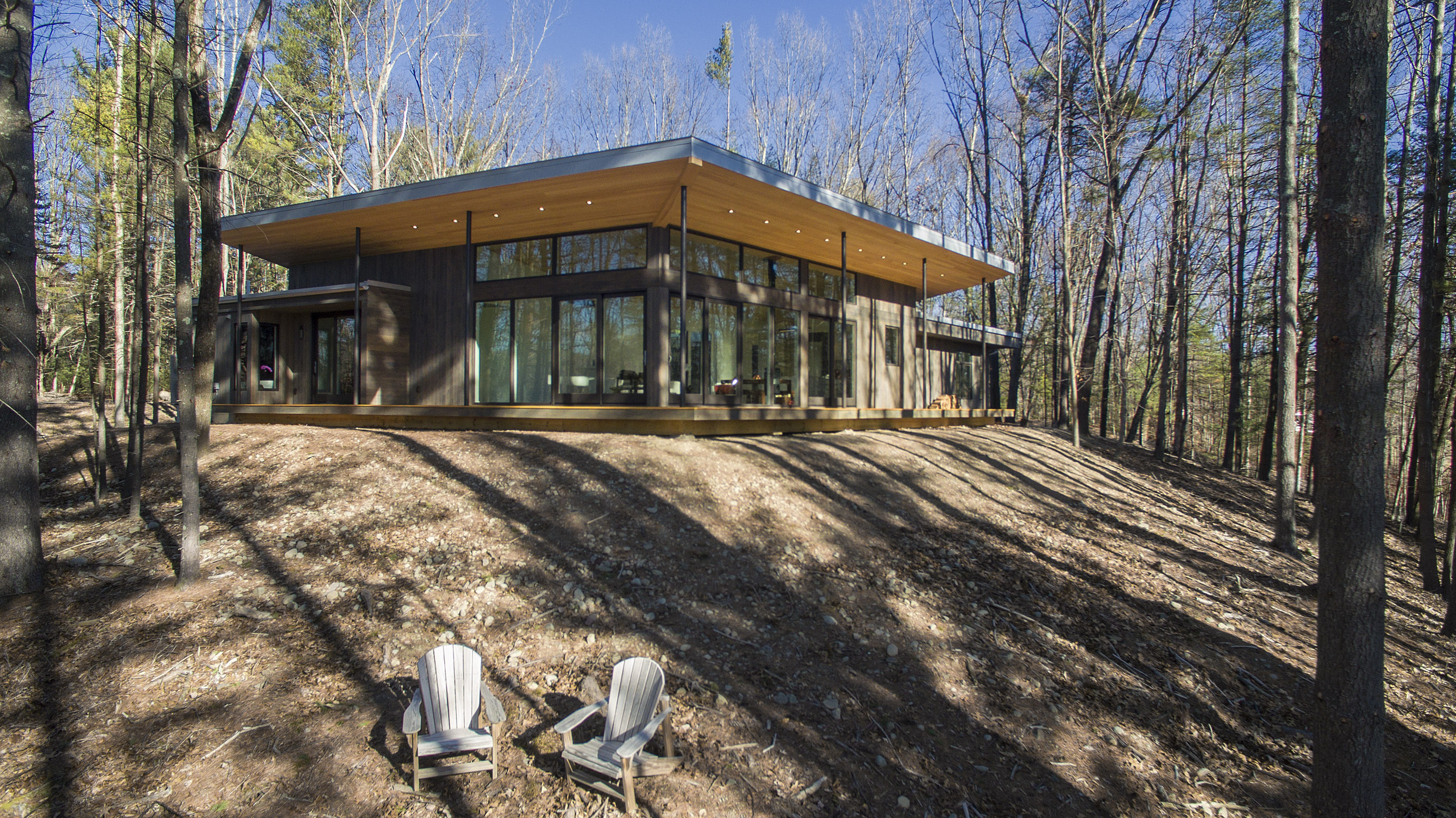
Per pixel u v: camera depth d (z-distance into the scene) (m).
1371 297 3.42
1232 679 6.11
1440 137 10.10
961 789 4.25
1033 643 6.06
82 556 5.98
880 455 11.00
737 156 9.11
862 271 16.42
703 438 10.26
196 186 7.93
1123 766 4.76
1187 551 9.75
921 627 5.98
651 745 4.13
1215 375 30.08
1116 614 6.98
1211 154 19.52
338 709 4.19
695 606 5.64
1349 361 3.48
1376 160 3.40
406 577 5.67
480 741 3.76
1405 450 21.50
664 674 4.23
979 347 22.86
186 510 5.43
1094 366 22.72
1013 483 11.60
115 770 3.70
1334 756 3.52
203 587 5.41
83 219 10.29
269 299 13.58
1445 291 11.05
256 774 3.70
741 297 13.03
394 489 7.34
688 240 12.15
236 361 13.67
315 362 14.74
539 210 10.94
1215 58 17.67
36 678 4.36
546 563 5.99
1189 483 16.73
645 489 7.55
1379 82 3.40
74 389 20.22
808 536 7.26
